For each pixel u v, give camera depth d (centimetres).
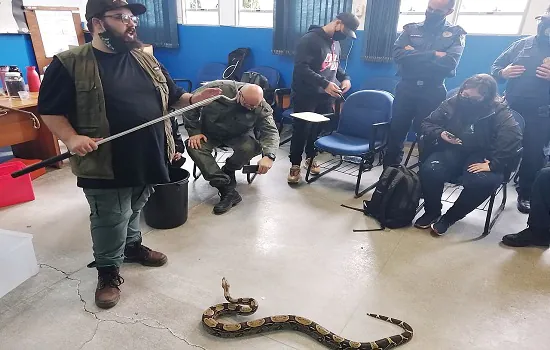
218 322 162
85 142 142
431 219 260
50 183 305
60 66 140
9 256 176
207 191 304
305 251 225
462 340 163
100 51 148
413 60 294
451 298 189
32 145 336
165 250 221
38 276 192
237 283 194
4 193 261
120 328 162
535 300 189
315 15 437
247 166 263
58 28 464
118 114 150
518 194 295
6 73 317
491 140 249
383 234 247
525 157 278
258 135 290
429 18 288
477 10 387
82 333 159
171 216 241
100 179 155
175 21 525
